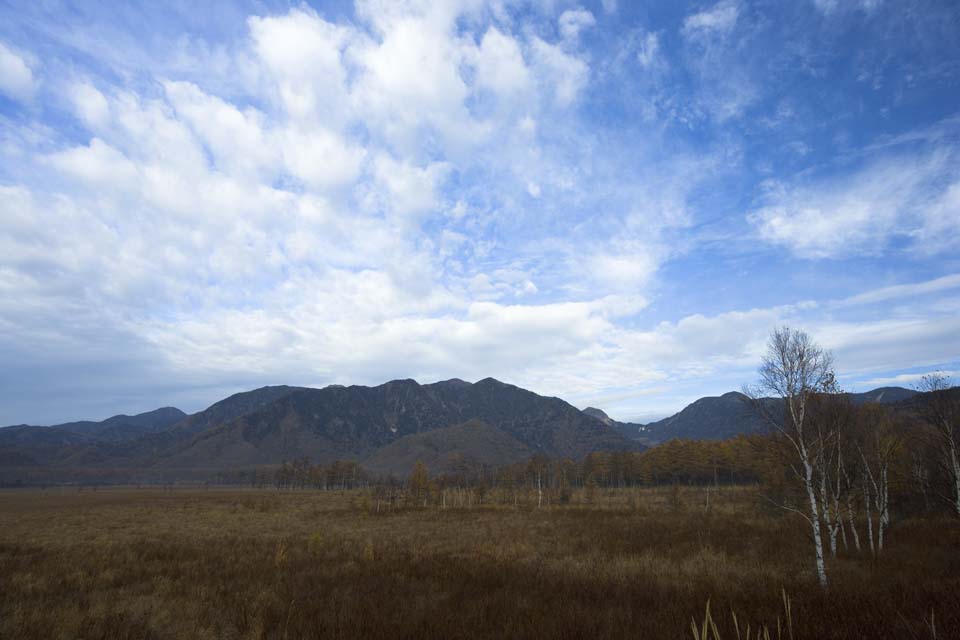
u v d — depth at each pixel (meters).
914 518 31.77
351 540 29.45
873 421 25.72
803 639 9.12
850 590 13.00
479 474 115.62
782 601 11.51
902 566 16.94
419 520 47.00
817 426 18.41
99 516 51.66
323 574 16.80
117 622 10.67
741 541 25.77
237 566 18.86
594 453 115.62
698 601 12.32
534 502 72.62
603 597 13.30
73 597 13.54
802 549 22.56
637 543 25.84
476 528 37.78
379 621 10.77
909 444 30.75
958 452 27.95
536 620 10.73
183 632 10.31
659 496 77.31
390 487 97.38
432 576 16.62
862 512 34.62
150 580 16.09
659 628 9.99
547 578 15.91
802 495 23.56
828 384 16.91
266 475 169.62
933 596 11.66
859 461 22.92
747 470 73.56
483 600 12.88
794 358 16.97
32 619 10.87
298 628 10.31
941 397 27.36
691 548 23.62
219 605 12.48
